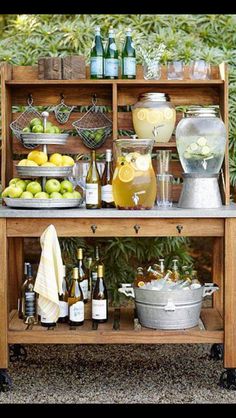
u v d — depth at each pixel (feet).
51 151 12.76
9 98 12.42
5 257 10.77
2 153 12.10
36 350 13.33
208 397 10.60
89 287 12.28
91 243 15.79
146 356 12.92
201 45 16.02
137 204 10.94
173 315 10.86
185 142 11.58
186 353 13.11
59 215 10.68
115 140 11.16
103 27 16.31
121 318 11.82
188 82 12.01
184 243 17.06
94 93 12.67
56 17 17.21
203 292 11.32
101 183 11.99
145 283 11.56
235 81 14.94
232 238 10.79
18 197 11.12
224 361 10.89
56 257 10.77
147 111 11.95
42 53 15.44
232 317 10.83
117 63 12.14
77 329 10.98
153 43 15.38
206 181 11.32
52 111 13.02
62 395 10.71
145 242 15.74
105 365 12.31
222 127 11.55
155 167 13.01
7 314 10.81
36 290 10.75
